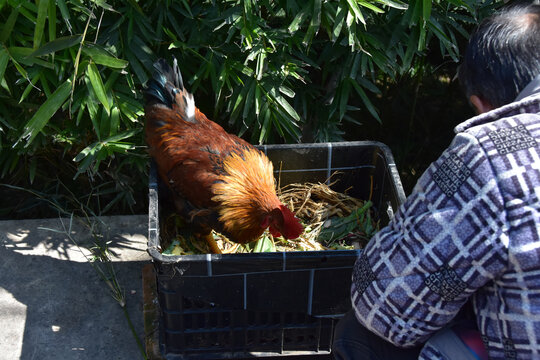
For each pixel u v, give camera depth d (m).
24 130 2.62
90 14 2.33
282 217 2.36
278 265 2.06
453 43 2.92
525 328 1.25
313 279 2.12
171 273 2.06
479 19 2.98
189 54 2.94
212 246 2.72
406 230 1.34
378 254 1.40
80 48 2.36
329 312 2.24
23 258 2.94
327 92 3.18
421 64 3.80
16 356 2.51
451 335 1.49
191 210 2.57
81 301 2.76
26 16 2.38
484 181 1.22
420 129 4.30
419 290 1.34
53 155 3.41
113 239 3.10
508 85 1.31
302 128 3.40
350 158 2.73
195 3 2.74
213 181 2.47
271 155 2.71
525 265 1.21
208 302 2.17
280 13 2.70
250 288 2.13
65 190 3.53
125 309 2.71
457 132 1.35
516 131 1.23
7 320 2.64
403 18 2.65
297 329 2.34
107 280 2.81
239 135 2.99
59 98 2.46
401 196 2.39
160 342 2.42
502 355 1.33
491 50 1.32
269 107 2.89
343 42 2.68
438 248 1.28
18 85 2.79
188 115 2.63
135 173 3.37
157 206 2.29
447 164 1.28
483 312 1.36
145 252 3.04
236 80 2.74
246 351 2.39
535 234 1.19
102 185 3.28
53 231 3.08
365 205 2.76
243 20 2.50
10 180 3.71
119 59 2.49
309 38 2.50
